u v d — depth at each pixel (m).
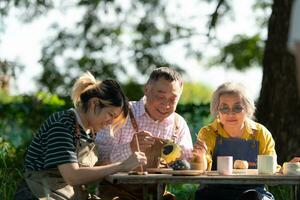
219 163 5.90
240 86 6.52
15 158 9.52
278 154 9.91
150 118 6.68
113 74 17.27
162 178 5.65
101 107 5.91
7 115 12.09
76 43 17.52
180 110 11.72
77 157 5.97
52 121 6.00
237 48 17.28
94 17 16.66
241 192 6.44
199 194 6.57
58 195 5.93
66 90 17.19
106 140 6.58
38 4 14.24
